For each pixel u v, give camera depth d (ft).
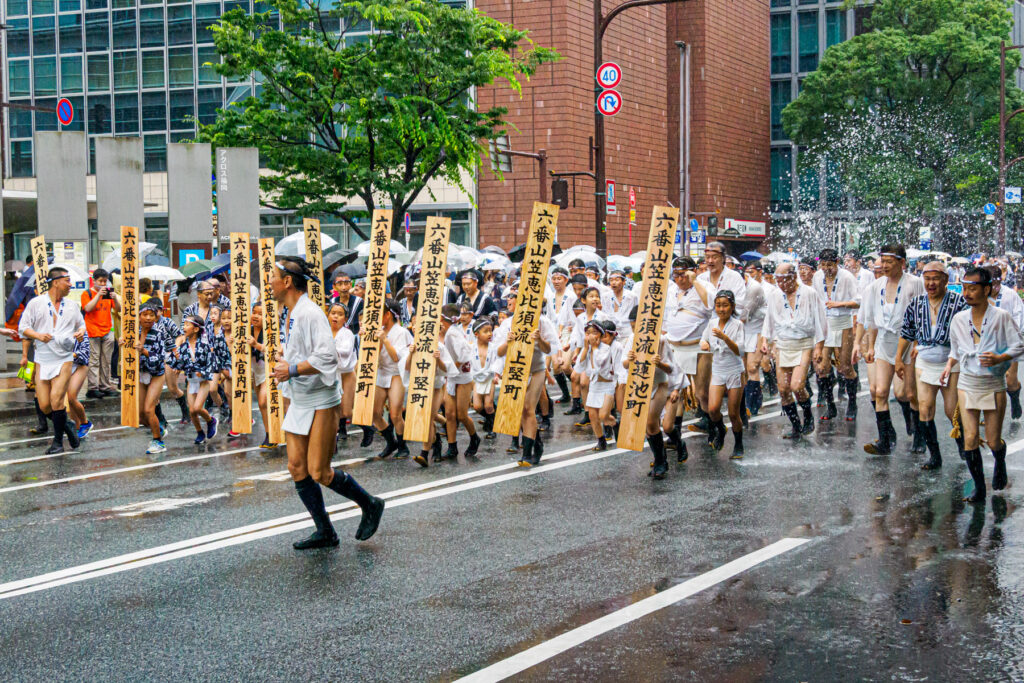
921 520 26.22
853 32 198.90
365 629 18.85
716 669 16.75
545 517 27.27
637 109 154.20
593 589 20.99
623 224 150.71
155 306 43.93
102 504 29.96
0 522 27.91
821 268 44.29
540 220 34.55
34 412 51.55
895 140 161.27
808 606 19.76
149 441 41.91
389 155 89.86
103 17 142.00
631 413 32.19
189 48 139.74
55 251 67.00
